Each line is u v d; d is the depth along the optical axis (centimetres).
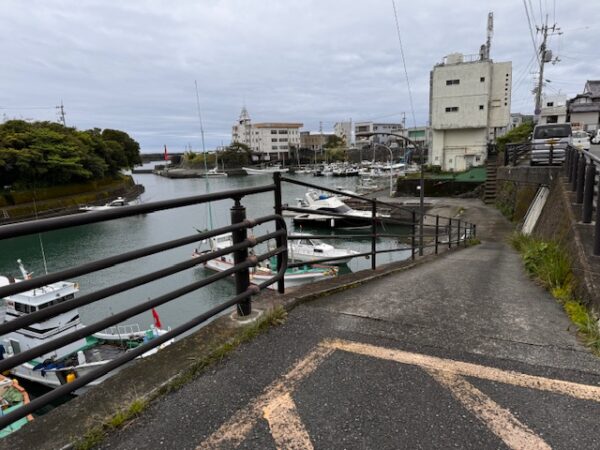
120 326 1263
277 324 281
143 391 195
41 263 2181
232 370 220
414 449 158
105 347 1115
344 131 12538
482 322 290
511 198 1892
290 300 320
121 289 185
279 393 197
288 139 11600
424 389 200
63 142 4412
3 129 4128
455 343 252
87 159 4725
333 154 10525
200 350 236
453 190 3441
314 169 9081
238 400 192
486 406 186
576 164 662
